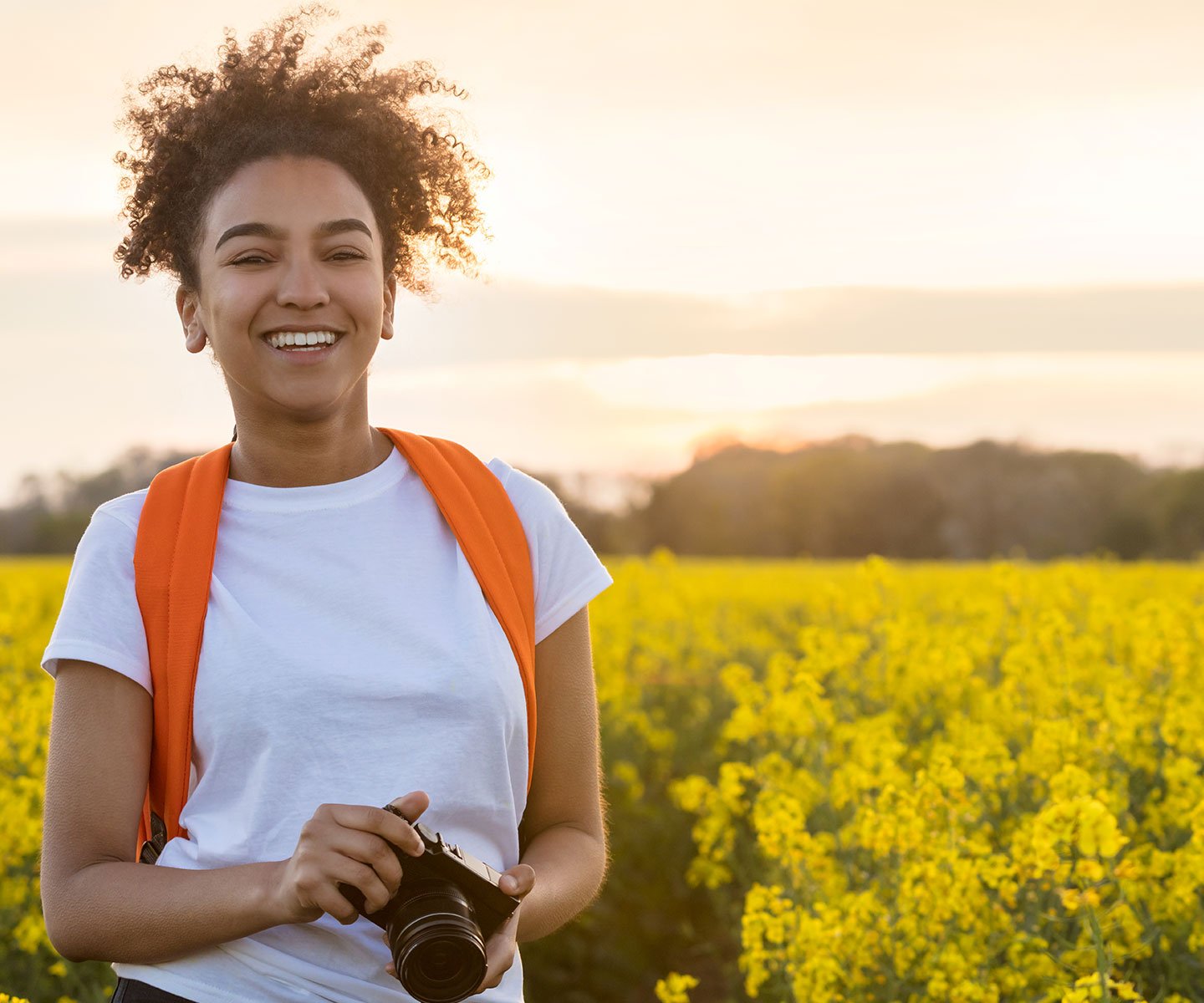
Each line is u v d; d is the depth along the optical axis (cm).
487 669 149
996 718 469
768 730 462
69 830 142
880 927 319
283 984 142
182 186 160
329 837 130
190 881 137
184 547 149
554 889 152
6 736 448
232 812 146
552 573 164
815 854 353
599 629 880
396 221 170
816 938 317
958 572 1619
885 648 552
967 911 308
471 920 132
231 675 144
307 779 144
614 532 3142
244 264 150
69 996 375
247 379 152
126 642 146
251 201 150
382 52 176
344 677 144
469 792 148
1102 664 525
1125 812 361
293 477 157
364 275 154
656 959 516
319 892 130
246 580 150
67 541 2836
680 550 3656
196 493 153
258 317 149
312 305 149
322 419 154
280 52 164
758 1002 444
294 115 157
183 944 137
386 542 155
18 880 369
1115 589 1040
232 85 159
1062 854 281
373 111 164
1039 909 310
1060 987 277
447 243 183
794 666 516
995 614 655
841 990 318
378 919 136
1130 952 304
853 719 508
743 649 941
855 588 841
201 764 147
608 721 689
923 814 340
